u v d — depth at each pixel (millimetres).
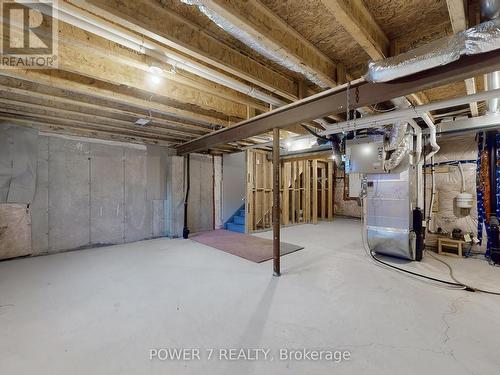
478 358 1708
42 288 2887
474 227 4121
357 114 3838
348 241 5414
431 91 3215
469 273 3334
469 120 3654
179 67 2350
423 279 3146
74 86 2729
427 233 4547
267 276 3293
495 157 3936
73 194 4652
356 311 2359
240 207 7539
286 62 2125
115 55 2152
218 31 2057
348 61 2500
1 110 3592
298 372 1604
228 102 3643
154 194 5746
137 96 3209
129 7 1642
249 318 2246
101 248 4816
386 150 3658
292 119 3051
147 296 2689
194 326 2123
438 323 2145
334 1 1404
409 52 1798
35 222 4258
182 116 3734
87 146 4824
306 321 2193
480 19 1647
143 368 1640
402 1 1705
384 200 3975
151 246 4980
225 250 4641
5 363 1676
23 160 4145
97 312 2350
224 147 6336
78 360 1710
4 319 2223
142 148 5570
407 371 1595
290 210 7918
